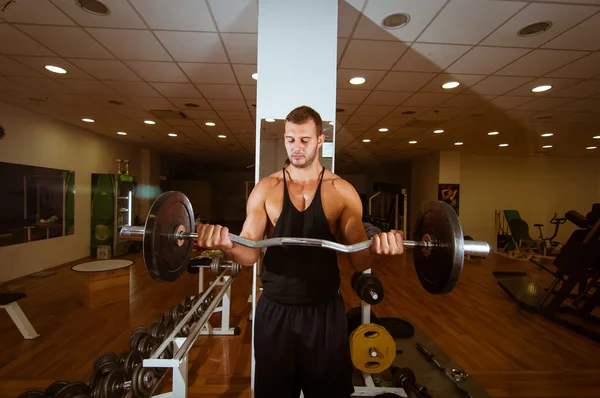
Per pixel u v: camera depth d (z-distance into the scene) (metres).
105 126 5.09
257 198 0.96
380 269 5.24
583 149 6.65
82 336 2.51
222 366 2.15
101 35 2.21
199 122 4.77
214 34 2.17
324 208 0.92
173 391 1.43
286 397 0.91
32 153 4.22
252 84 3.14
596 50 2.33
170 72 2.85
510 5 1.80
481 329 2.83
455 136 5.45
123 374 1.41
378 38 2.18
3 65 2.74
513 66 2.63
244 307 3.31
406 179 9.30
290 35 1.53
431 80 2.95
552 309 3.07
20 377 1.95
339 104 3.72
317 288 0.89
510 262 5.91
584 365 2.24
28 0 1.82
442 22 1.98
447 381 1.99
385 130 5.06
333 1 1.54
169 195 0.91
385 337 1.91
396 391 1.85
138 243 6.05
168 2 1.82
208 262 2.78
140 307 3.16
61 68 2.79
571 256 3.13
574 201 7.60
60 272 4.39
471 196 7.38
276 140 1.50
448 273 0.83
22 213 4.09
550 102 3.56
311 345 0.88
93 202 5.46
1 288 3.67
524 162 7.52
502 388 1.95
